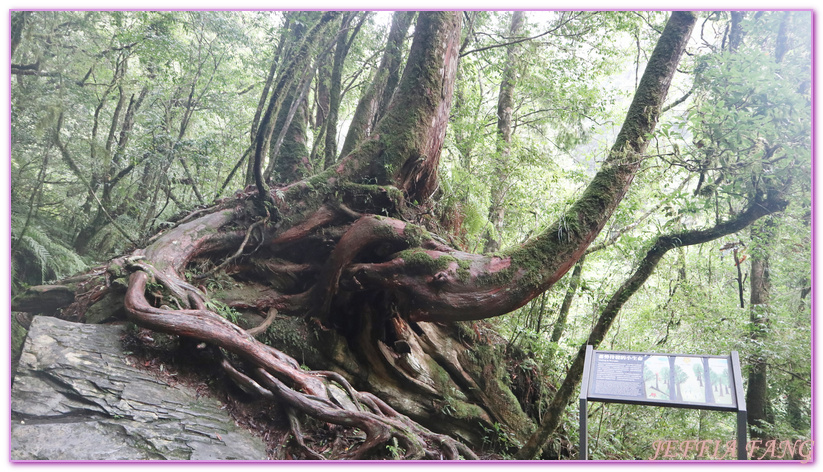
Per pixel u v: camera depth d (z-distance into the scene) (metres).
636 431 10.19
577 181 11.95
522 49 13.21
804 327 10.76
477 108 11.69
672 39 7.36
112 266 6.48
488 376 8.82
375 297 7.35
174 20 10.30
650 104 7.16
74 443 4.54
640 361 4.84
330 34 9.29
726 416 10.71
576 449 8.91
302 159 9.61
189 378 5.85
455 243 9.05
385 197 7.78
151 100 10.26
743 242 9.24
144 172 10.28
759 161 6.75
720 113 6.56
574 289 10.57
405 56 10.52
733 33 10.44
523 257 6.80
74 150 9.45
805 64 8.93
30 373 5.10
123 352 5.74
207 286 7.11
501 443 8.47
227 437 5.24
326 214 7.68
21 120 8.41
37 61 8.57
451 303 6.81
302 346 7.27
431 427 8.08
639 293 12.46
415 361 8.08
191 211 7.86
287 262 7.66
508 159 11.94
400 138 8.02
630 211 8.50
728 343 10.09
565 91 12.84
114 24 10.08
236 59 12.58
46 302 6.84
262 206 7.52
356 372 7.54
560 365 10.71
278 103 7.18
